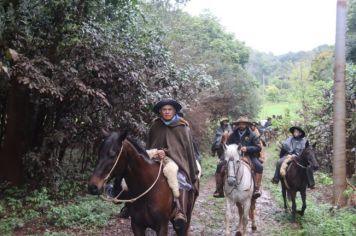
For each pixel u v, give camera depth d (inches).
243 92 1229.1
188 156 231.1
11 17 358.9
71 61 381.7
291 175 383.2
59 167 434.9
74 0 382.6
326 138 661.9
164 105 229.3
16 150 412.5
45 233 302.0
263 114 1929.1
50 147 420.8
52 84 340.8
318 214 383.6
